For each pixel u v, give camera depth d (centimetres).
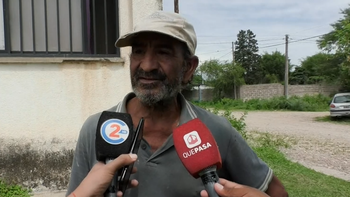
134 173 149
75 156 167
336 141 1279
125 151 135
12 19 456
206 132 141
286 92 3644
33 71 448
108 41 475
